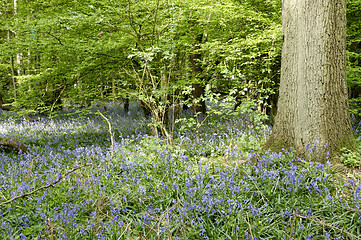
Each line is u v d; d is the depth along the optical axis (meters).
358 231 2.78
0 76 18.58
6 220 3.29
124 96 7.61
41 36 6.87
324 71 4.31
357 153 4.14
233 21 8.24
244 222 3.01
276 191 3.59
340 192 3.53
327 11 4.26
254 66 8.23
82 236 2.86
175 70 7.84
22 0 9.12
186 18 7.08
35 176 4.69
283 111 4.77
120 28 5.89
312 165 3.87
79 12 7.03
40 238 2.73
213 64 9.00
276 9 8.55
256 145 5.12
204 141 6.44
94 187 3.93
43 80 7.94
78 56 7.57
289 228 2.86
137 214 3.26
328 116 4.33
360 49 8.70
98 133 9.39
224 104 5.53
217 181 3.83
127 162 4.68
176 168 4.62
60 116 12.74
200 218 3.01
